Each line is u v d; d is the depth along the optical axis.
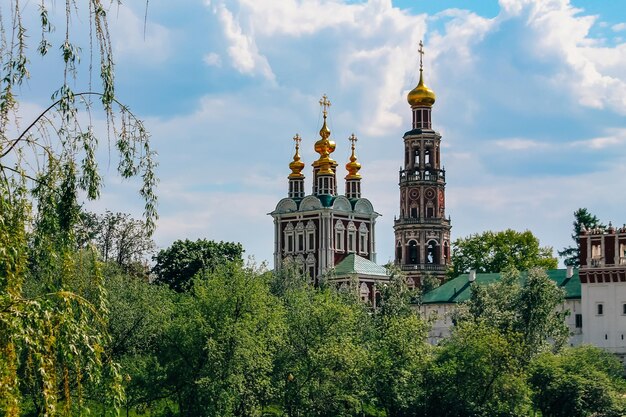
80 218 39.00
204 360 98.69
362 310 140.88
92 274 39.25
